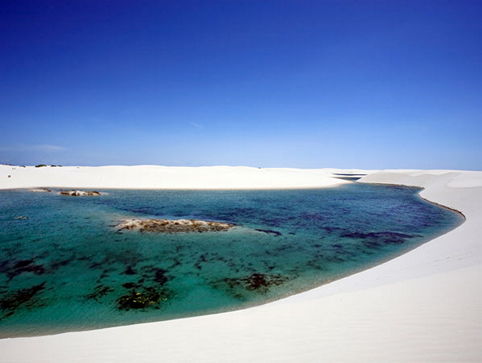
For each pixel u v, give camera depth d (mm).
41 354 3463
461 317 3457
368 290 4949
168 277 7531
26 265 8273
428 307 3863
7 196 22734
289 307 4520
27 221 14094
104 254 9391
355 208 21438
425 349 2910
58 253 9391
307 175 52688
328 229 14000
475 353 2740
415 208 21484
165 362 3090
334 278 7516
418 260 8086
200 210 18906
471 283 4570
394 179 52594
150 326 4301
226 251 9977
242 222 15234
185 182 36156
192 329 4004
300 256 9539
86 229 12641
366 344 3135
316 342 3285
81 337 3986
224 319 4324
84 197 23625
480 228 11281
